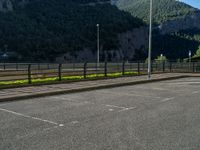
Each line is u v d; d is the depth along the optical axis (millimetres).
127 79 25078
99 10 130375
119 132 8406
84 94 16844
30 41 100188
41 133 8258
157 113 11266
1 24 104500
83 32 114875
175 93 17484
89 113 11172
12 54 93062
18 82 19641
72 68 36719
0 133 8234
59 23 116812
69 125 9219
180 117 10531
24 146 7078
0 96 14562
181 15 170625
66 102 13859
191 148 6988
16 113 11094
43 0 130375
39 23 115188
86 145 7164
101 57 110625
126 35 125312
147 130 8648
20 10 123500
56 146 7078
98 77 24828
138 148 6953
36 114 10906
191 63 40094
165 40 148125
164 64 39312
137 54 127812
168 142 7457
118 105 13078
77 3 135125
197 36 160250
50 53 99500
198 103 13797
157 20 158875
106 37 116125
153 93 17406
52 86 19266
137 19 139375
